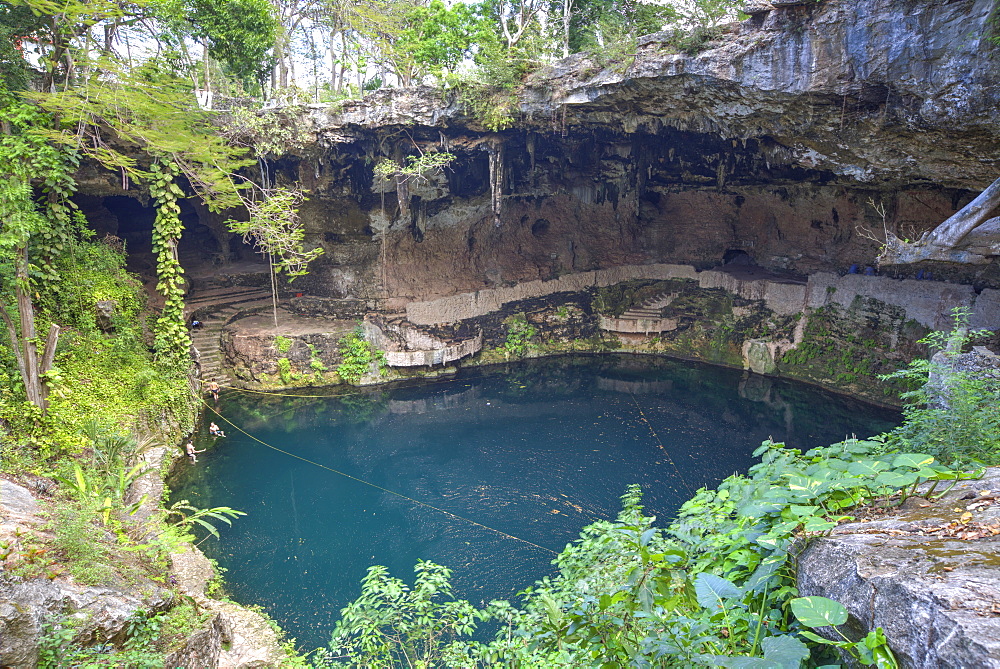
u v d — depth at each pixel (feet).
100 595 32.96
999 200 48.93
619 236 151.53
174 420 89.40
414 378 127.44
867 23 64.03
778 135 86.94
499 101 98.63
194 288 132.77
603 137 132.05
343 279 131.64
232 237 150.20
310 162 117.50
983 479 21.17
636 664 18.99
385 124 106.42
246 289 136.46
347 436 103.60
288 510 80.43
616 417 110.32
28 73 80.02
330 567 68.08
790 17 68.85
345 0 111.24
